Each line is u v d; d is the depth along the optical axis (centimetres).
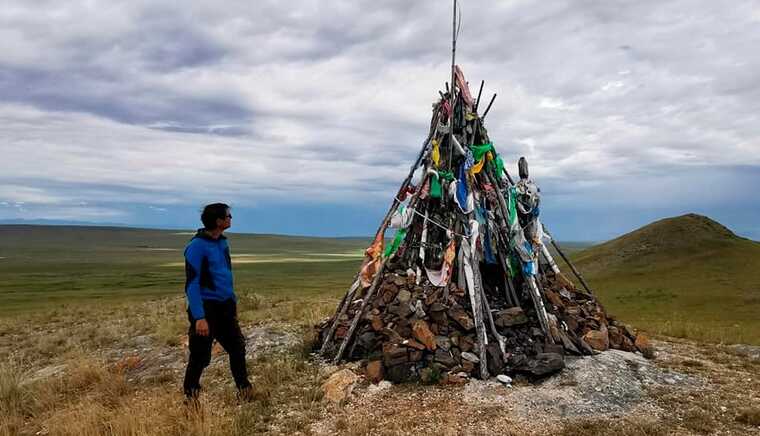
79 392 753
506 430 575
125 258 12594
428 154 1043
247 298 1761
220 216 643
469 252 908
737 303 2486
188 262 630
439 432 568
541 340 853
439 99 1063
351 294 973
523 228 1021
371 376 742
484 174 1014
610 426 585
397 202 1025
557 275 1095
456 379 727
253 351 943
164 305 1928
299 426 591
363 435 562
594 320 976
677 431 577
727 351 979
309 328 1127
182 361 901
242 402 663
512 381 734
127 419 574
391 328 845
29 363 1023
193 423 572
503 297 991
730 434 570
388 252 960
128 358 940
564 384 714
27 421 648
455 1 1045
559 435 562
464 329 817
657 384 739
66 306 2478
